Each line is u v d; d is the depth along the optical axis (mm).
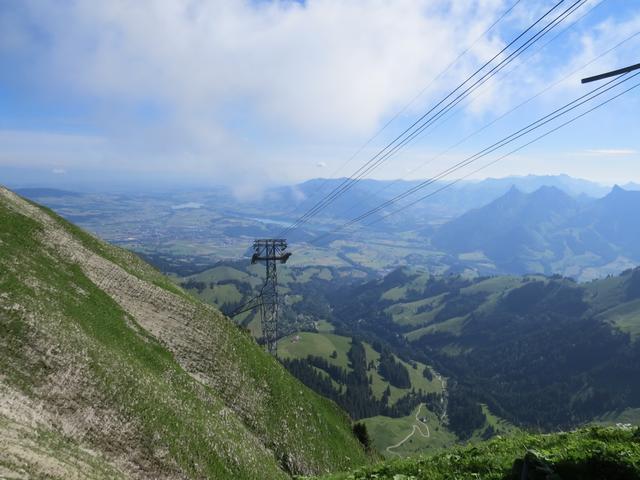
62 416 28406
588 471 13875
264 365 63500
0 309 33250
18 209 59750
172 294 65750
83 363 33750
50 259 51219
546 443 18578
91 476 22141
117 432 30438
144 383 37594
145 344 48219
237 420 48000
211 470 34094
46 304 38500
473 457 19031
